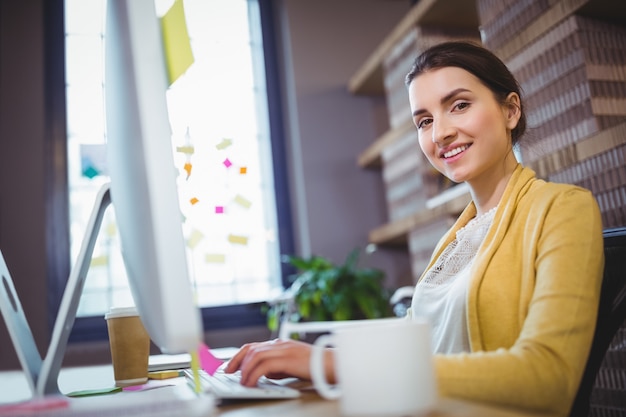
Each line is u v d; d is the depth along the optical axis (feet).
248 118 11.68
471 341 2.88
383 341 1.53
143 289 2.07
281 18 11.93
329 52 11.73
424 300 3.46
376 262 11.10
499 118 3.41
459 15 8.68
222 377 2.61
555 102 5.73
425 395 1.53
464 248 3.47
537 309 2.31
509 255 2.93
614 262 2.88
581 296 2.31
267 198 11.50
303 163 11.18
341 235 11.07
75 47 11.07
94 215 2.69
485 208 3.57
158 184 1.77
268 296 11.07
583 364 2.19
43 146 10.30
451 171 3.43
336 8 11.96
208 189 10.85
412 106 3.57
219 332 10.57
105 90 2.59
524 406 1.95
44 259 9.93
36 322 9.73
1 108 10.27
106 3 2.39
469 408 1.56
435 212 8.30
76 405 2.12
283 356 2.16
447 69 3.38
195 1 11.78
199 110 11.19
